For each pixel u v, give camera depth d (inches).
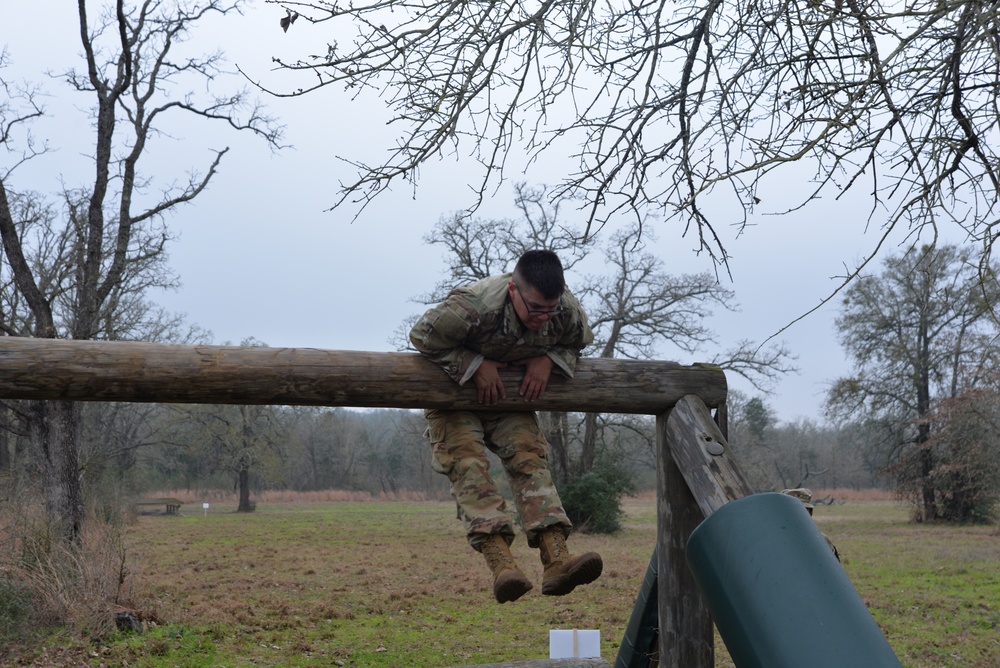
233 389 147.3
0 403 594.9
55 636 433.4
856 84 156.1
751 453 2455.7
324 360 152.2
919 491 1588.3
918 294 1333.7
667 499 170.4
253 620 522.3
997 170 172.1
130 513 1337.4
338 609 572.7
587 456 1352.1
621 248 1344.7
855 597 117.0
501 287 152.7
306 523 1553.9
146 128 642.2
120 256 641.6
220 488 2901.1
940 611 581.6
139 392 143.9
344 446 3223.4
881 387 1573.6
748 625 117.9
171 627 469.7
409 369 155.8
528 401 159.8
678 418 165.9
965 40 154.9
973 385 1306.6
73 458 576.4
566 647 278.4
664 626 169.6
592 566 146.9
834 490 2849.4
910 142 173.3
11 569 452.4
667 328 1326.3
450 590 667.4
